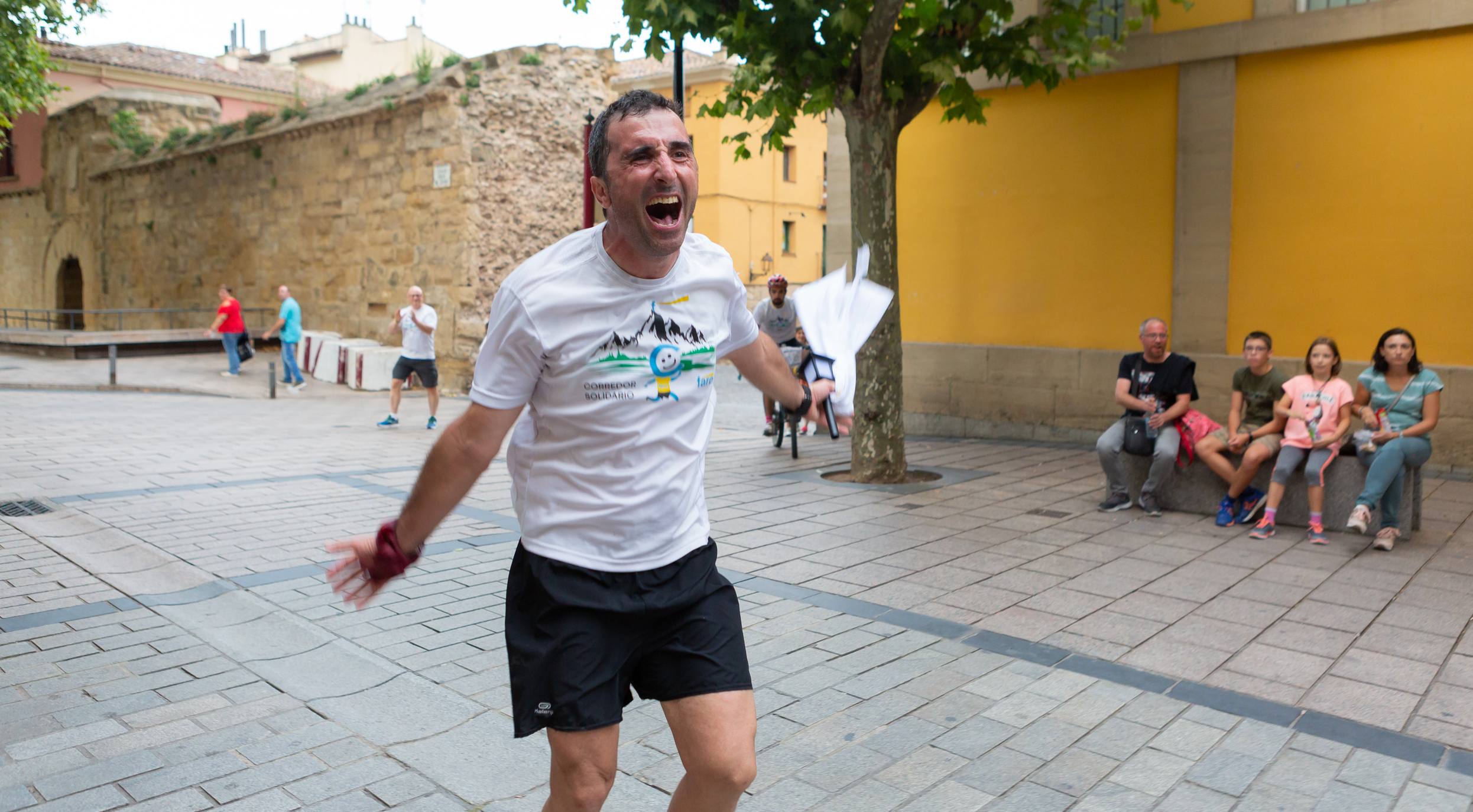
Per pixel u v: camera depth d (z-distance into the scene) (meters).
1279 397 7.03
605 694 2.10
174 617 4.86
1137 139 10.55
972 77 11.51
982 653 4.45
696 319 2.12
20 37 14.90
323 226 21.27
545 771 3.31
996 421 11.64
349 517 7.13
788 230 37.88
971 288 11.82
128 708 3.77
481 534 6.63
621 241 2.01
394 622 4.82
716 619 2.17
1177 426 7.27
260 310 23.08
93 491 7.96
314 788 3.16
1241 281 10.02
